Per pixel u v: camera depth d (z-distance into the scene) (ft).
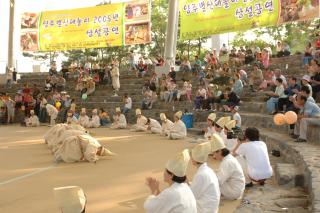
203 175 18.66
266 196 22.85
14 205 23.08
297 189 24.25
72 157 36.35
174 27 86.84
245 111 57.26
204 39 133.18
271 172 25.30
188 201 15.60
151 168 33.24
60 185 27.84
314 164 24.57
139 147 45.29
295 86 46.50
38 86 96.78
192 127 60.39
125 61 140.05
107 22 94.73
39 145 48.80
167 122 56.13
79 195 11.97
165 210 15.52
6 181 29.40
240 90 60.03
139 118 63.98
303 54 65.36
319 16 62.23
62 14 98.84
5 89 97.91
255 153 25.03
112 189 26.40
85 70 94.68
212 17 76.23
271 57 74.54
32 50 101.04
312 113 35.70
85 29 96.68
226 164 22.29
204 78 71.67
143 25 91.40
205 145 19.03
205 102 62.90
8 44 103.45
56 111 78.38
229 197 22.44
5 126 77.92
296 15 64.90
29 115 80.84
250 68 71.10
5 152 43.37
